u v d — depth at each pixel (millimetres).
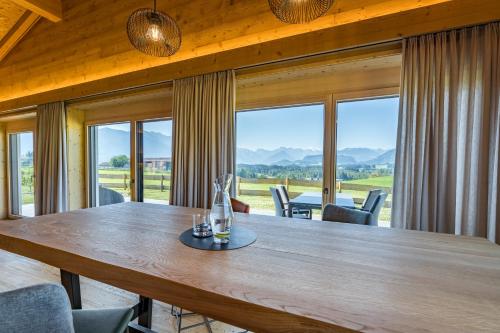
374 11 2387
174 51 2109
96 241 1270
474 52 1932
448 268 958
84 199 4832
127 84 3543
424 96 2078
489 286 821
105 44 3824
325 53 2451
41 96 4438
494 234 1891
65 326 770
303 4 1512
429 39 2055
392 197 2236
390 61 2449
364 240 1293
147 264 995
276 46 2598
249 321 737
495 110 1897
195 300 823
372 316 660
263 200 3295
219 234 1270
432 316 661
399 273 915
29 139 5656
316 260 1034
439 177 2043
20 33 4555
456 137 1992
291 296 760
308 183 3051
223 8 3020
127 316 1138
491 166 1914
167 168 4086
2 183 5930
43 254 1222
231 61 2842
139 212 1948
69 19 4090
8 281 2668
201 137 3076
